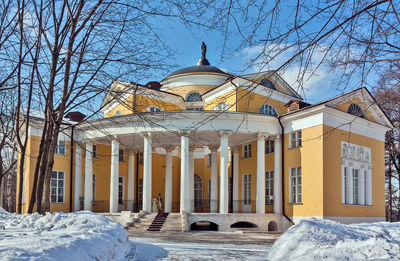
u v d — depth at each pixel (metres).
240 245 13.70
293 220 23.11
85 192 25.56
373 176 25.39
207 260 9.27
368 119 25.19
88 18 11.88
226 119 23.22
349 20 6.09
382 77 8.96
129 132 24.02
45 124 13.64
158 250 10.98
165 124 23.09
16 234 7.48
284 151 24.58
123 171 29.88
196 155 34.59
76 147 26.81
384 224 13.97
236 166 28.91
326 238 8.52
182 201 22.62
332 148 22.38
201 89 31.64
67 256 4.96
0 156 20.02
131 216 23.05
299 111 23.09
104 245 6.78
